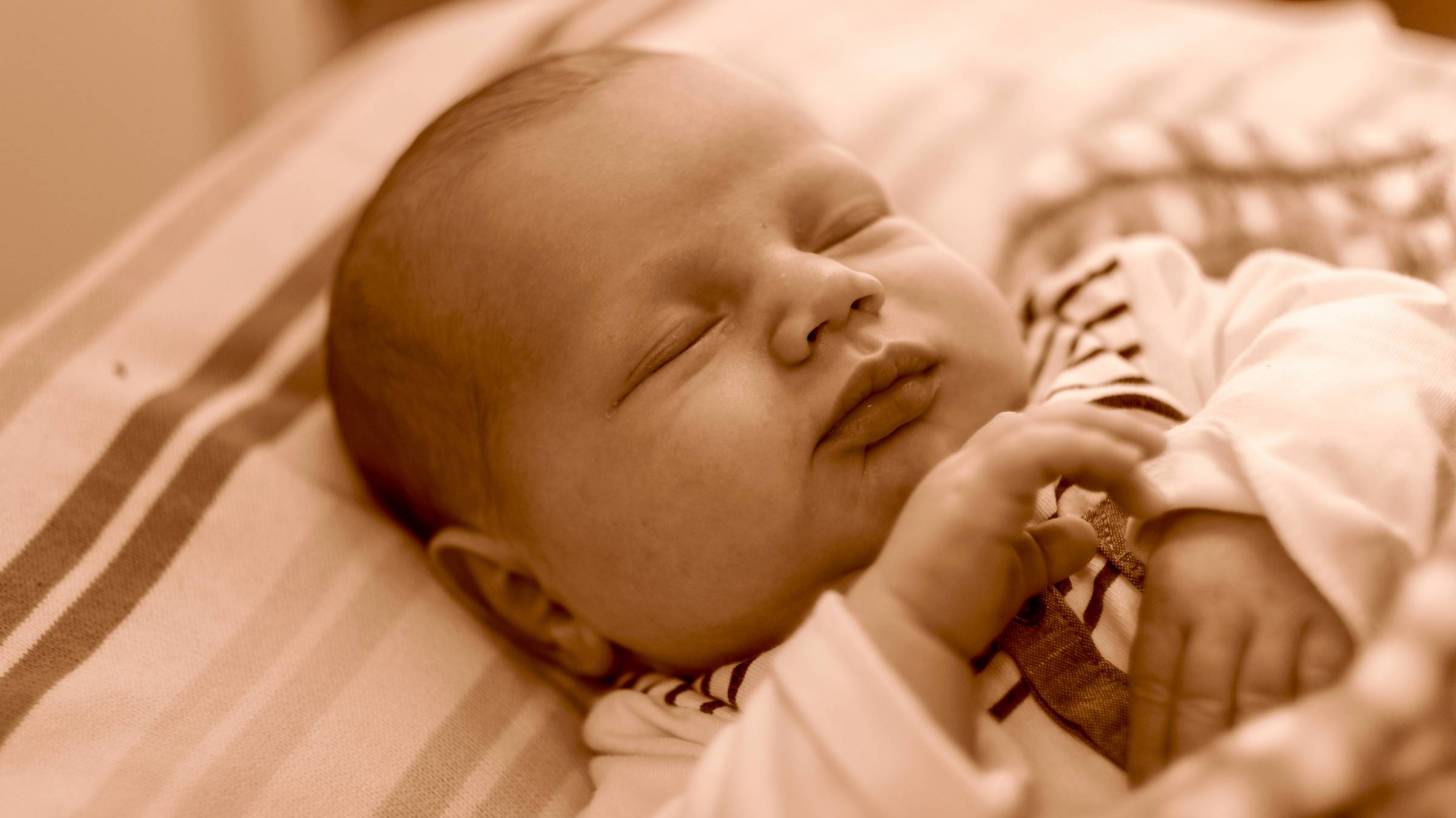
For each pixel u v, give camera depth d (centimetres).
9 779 61
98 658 67
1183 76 103
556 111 70
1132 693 57
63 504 73
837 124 101
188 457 78
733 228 66
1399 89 99
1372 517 53
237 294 91
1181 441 59
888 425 63
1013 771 52
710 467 63
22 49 149
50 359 82
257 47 167
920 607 53
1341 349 62
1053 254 91
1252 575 55
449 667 73
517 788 69
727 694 67
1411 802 42
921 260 68
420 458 75
